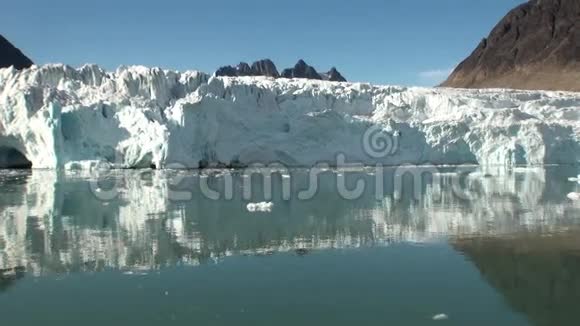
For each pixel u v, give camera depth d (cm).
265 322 1090
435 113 5406
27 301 1211
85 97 4394
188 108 4231
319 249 1658
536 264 1461
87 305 1184
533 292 1246
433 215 2227
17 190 2988
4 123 4203
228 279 1360
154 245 1705
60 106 4016
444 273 1395
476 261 1500
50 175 3744
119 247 1680
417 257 1552
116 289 1287
